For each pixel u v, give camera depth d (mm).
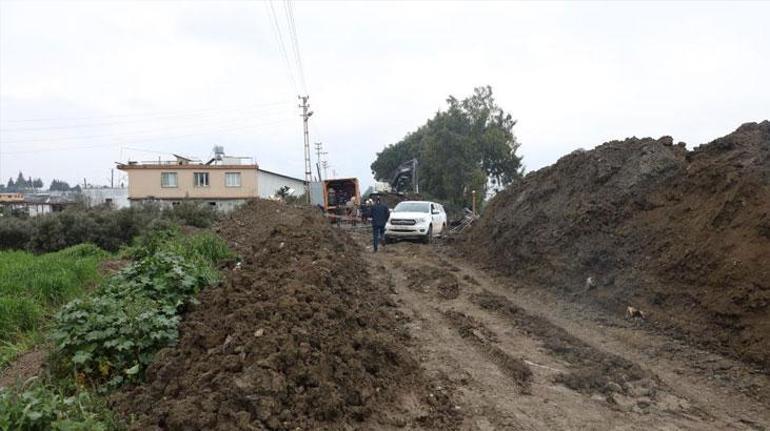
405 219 19922
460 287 11367
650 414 5594
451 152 43188
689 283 8586
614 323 8758
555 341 7855
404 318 8719
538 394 5980
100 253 13773
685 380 6539
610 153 13648
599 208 11898
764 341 6832
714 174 9789
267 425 4074
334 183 35812
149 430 3838
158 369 4895
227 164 53125
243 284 7234
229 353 4996
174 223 18594
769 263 7406
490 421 5215
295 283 7004
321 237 12375
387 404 5152
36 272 10016
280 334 5238
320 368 4910
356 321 6898
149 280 6711
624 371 6684
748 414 5664
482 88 45906
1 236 19391
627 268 10008
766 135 10586
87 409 4098
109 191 63125
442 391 5797
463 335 8023
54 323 5750
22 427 3654
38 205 50500
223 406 4059
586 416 5465
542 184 16109
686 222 9656
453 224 26047
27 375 5355
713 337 7504
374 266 14109
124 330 5176
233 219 19016
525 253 13391
